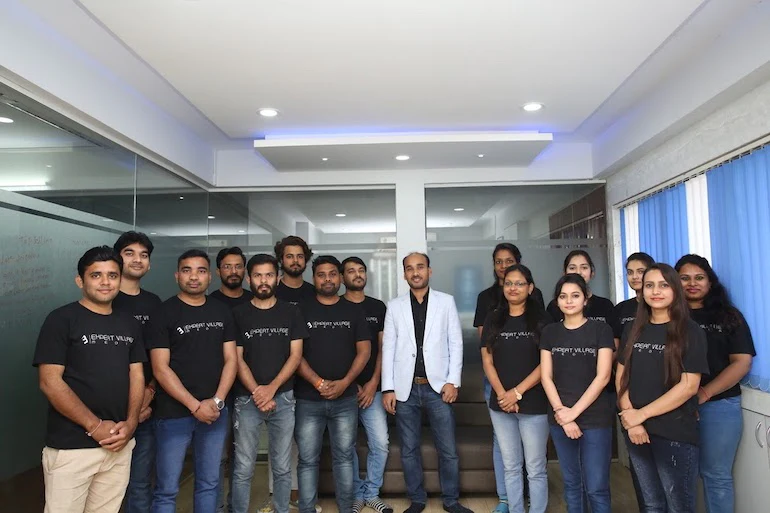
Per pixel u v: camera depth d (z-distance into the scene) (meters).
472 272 4.98
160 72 3.10
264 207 5.09
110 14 2.46
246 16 2.51
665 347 2.46
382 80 3.27
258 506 3.75
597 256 4.95
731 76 2.81
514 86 3.39
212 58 2.93
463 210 5.03
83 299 2.44
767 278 2.81
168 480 2.72
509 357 3.07
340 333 3.37
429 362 3.44
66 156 2.95
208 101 3.58
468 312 4.94
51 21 2.61
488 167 4.96
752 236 2.93
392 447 3.87
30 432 2.59
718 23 2.75
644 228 4.31
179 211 4.45
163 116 3.92
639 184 4.23
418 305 3.58
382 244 5.04
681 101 3.32
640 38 2.77
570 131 4.41
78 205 3.04
